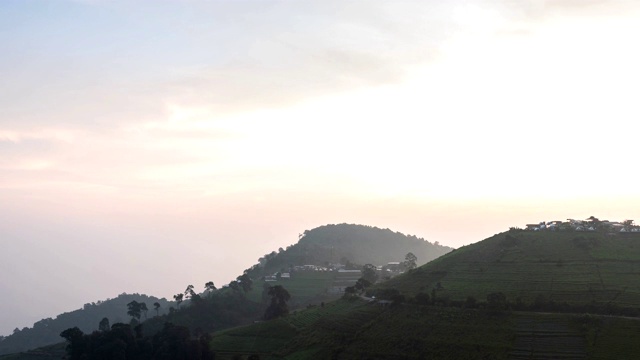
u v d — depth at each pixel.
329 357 198.75
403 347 187.88
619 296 191.50
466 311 197.12
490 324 185.62
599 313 181.62
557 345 167.75
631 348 158.50
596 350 161.25
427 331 191.75
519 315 186.62
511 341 174.00
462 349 176.75
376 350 191.62
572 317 178.88
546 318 181.75
